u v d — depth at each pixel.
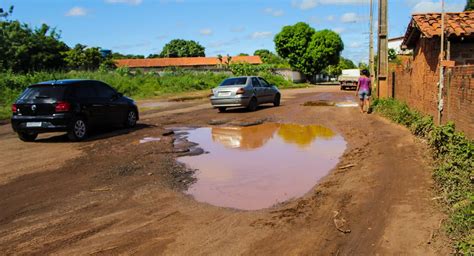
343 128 13.79
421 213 5.72
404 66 16.45
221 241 5.07
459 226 4.98
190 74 42.75
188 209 6.23
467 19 11.96
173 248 4.90
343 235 5.18
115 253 4.79
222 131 13.72
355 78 40.28
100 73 33.19
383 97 19.06
